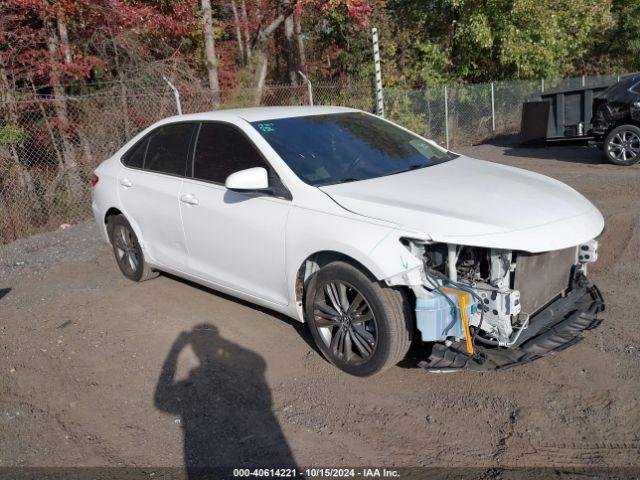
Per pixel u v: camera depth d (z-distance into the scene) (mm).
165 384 4133
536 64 19406
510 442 3258
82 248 7895
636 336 4281
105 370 4383
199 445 3439
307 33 21047
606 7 21391
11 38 12141
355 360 3936
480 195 3891
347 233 3719
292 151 4434
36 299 5988
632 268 5609
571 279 4164
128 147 5941
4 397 4113
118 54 13281
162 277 6309
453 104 16156
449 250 3523
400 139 5074
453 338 3705
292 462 3236
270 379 4082
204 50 16094
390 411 3615
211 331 4887
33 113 11852
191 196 4926
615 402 3527
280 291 4328
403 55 19375
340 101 14719
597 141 11516
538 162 12070
